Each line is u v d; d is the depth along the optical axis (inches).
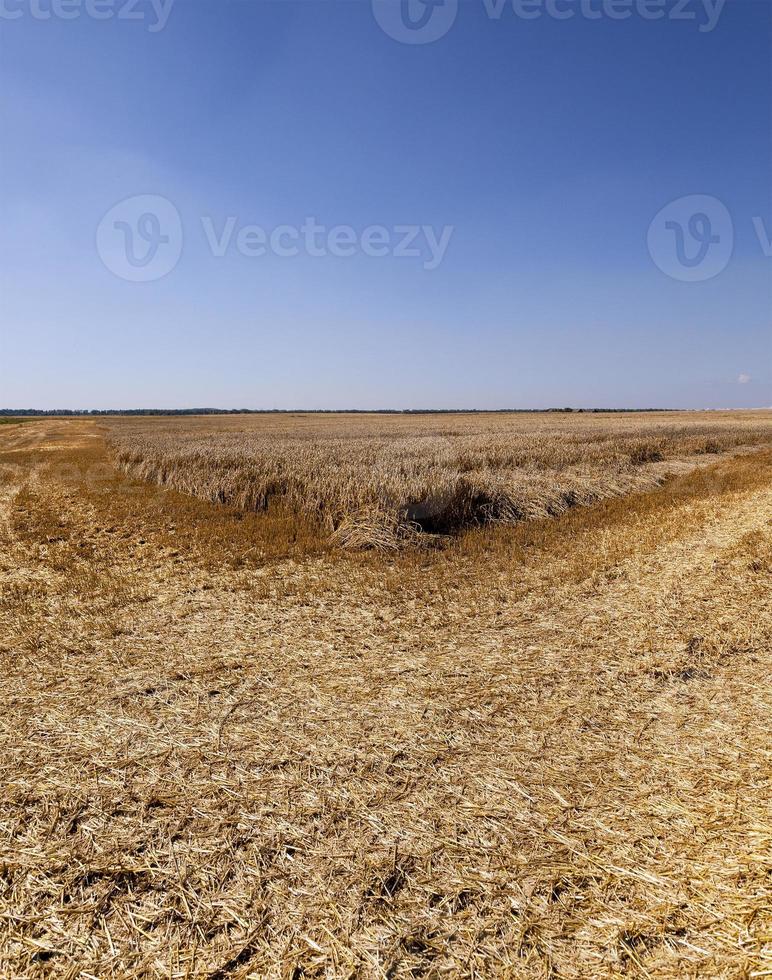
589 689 172.4
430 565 326.6
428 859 107.3
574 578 284.2
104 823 118.5
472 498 451.2
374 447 965.2
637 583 273.9
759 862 102.3
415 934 92.2
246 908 98.0
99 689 177.2
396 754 141.6
